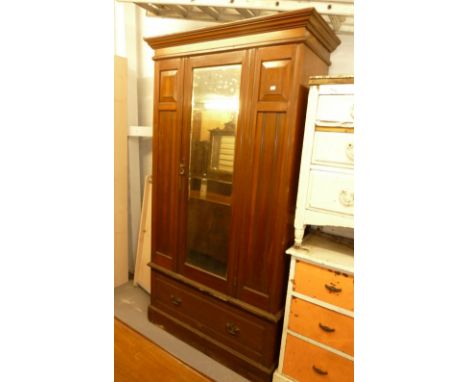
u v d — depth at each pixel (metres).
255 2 1.63
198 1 1.70
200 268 1.79
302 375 1.49
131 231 2.67
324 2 1.57
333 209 1.36
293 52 1.31
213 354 1.76
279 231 1.46
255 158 1.48
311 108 1.33
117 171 2.41
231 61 1.48
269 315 1.53
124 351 1.75
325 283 1.37
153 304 2.07
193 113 1.68
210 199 1.70
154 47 1.75
